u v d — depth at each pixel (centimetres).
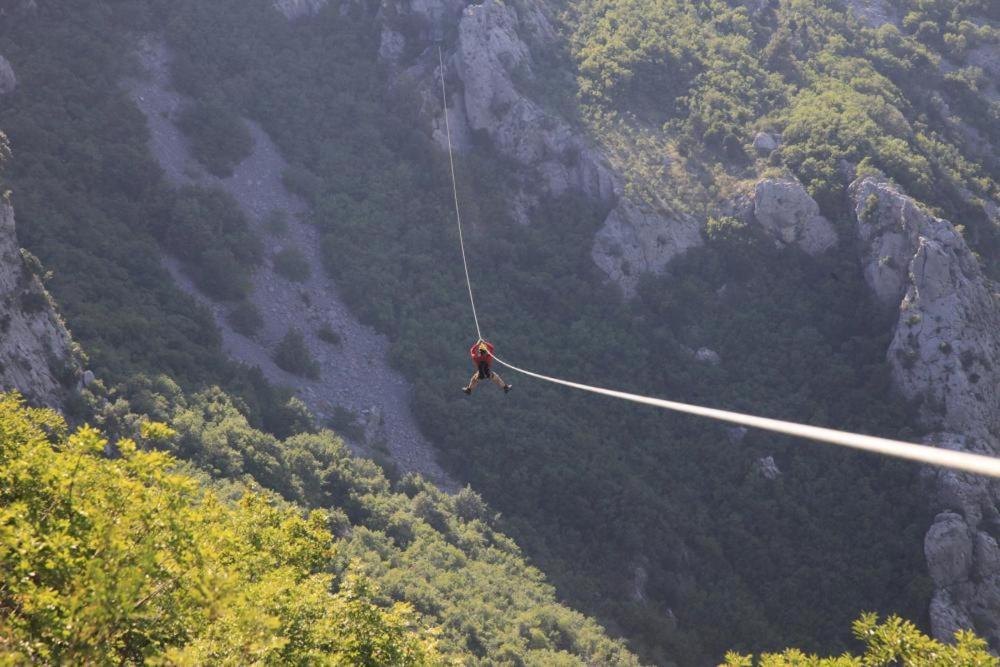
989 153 13762
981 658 2116
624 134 13012
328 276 11438
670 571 8806
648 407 10275
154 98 11888
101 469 2202
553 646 6594
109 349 8075
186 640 2098
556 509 9181
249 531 2855
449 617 6188
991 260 11594
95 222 9838
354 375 10444
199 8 13000
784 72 14262
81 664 1705
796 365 10675
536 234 12038
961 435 9531
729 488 9519
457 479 9525
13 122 10119
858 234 11306
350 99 12975
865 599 8625
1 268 7212
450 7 13750
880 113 12938
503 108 12888
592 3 15338
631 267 11612
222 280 10450
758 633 8319
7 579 1778
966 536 8638
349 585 2752
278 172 12181
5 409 2717
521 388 10369
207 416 8150
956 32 15612
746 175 12419
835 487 9438
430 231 12006
